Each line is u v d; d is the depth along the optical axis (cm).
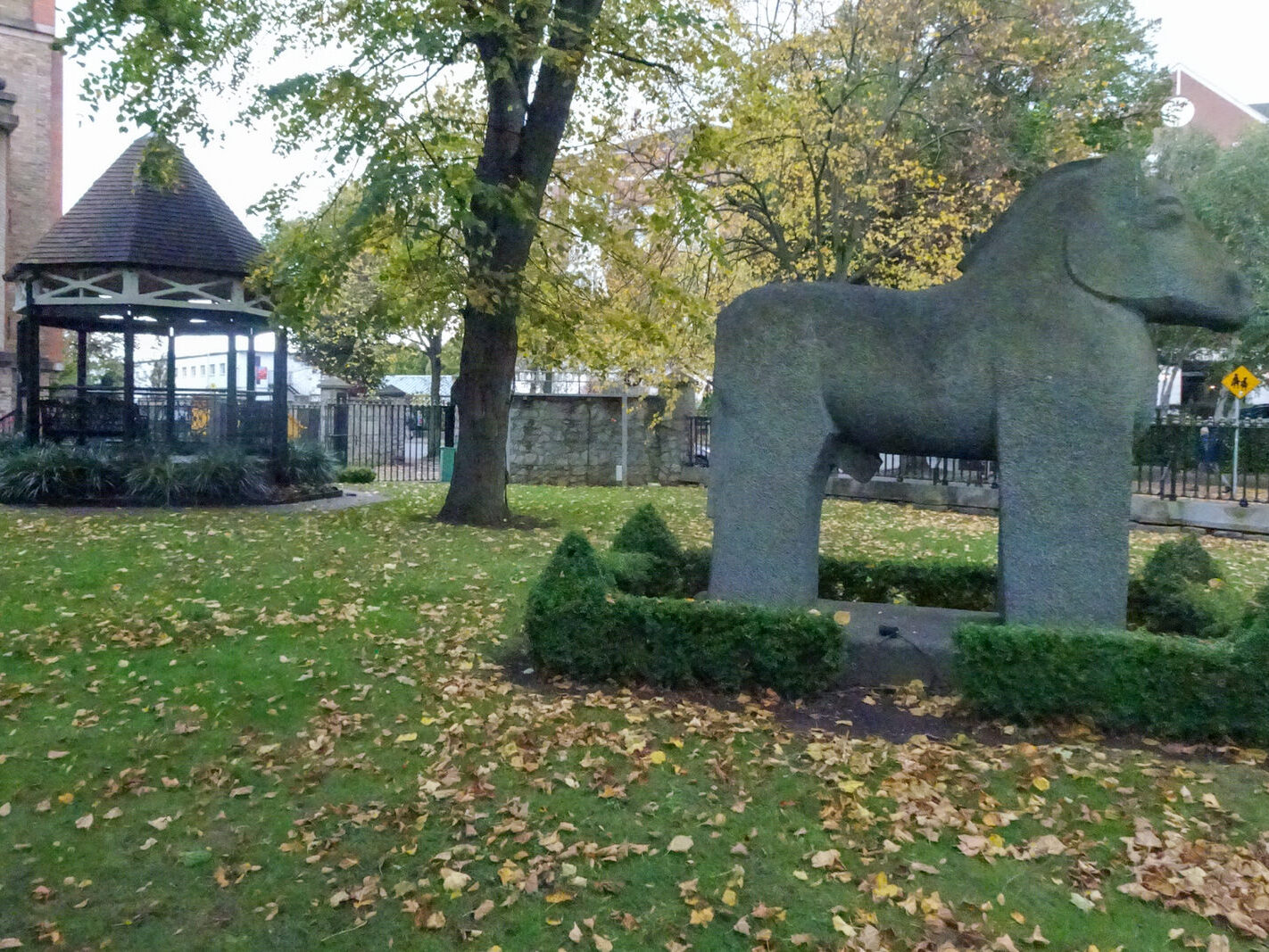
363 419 2844
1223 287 516
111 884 333
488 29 952
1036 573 534
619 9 1203
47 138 2423
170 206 1436
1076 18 1845
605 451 2059
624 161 1338
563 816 386
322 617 702
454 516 1252
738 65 1154
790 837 372
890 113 1594
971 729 482
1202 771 429
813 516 596
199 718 488
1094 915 321
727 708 514
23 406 1700
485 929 310
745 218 1834
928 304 561
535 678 563
